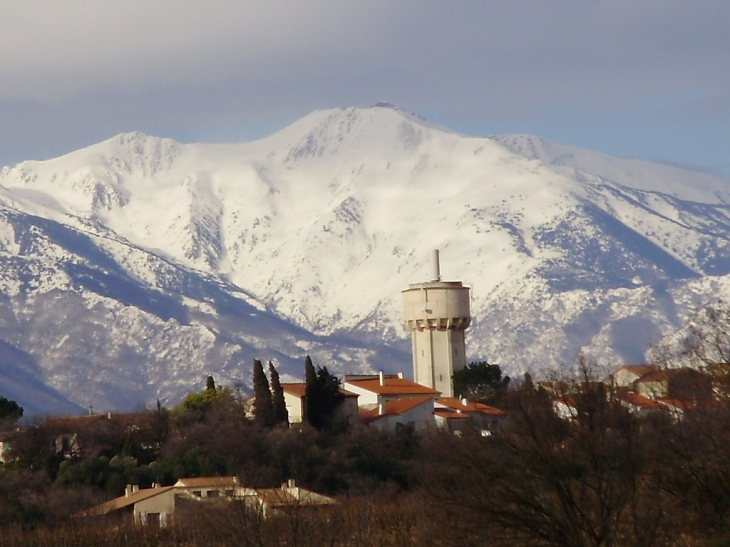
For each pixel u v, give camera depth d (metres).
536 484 161.88
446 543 168.12
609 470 159.88
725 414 168.12
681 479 162.62
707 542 160.62
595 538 158.50
